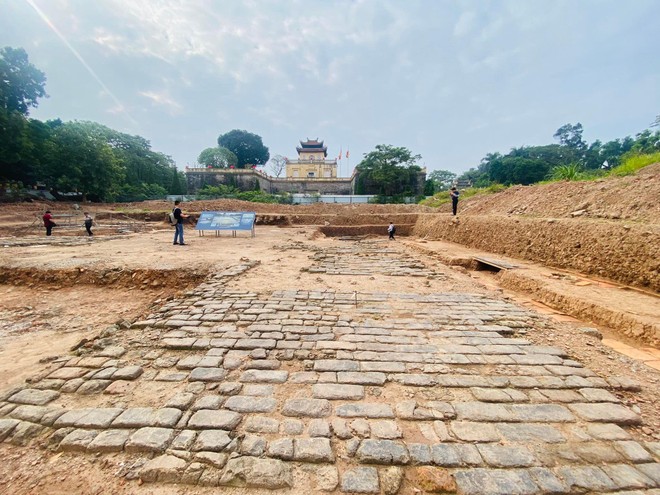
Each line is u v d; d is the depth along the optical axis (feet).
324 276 22.68
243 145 182.39
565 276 22.03
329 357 10.59
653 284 18.01
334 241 49.55
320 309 15.35
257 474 6.12
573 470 6.28
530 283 21.35
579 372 9.87
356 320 14.03
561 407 8.13
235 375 9.43
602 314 15.29
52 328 15.31
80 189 93.66
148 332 12.53
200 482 6.02
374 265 27.25
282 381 9.12
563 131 161.38
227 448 6.70
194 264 24.45
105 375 9.36
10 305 18.49
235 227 46.85
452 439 7.01
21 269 22.59
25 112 80.94
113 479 6.15
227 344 11.43
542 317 14.83
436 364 10.21
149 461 6.44
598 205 29.09
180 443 6.82
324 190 151.12
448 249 37.47
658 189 24.52
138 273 22.56
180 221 36.70
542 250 27.40
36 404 8.09
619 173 35.32
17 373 10.42
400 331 12.84
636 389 9.11
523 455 6.61
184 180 150.71
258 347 11.23
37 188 91.45
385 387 8.92
